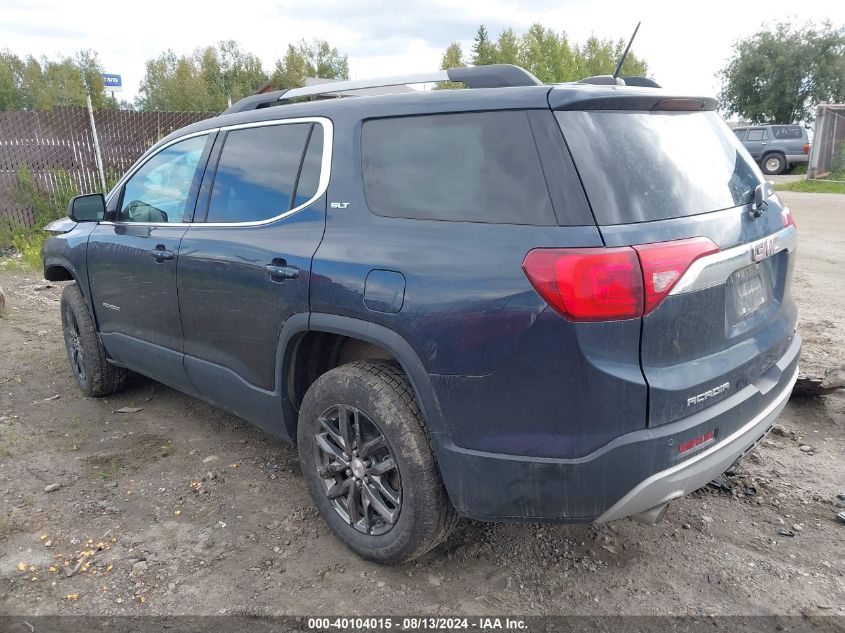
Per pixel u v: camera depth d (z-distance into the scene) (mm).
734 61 40562
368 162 2709
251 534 3006
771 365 2680
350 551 2871
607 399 2082
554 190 2170
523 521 2322
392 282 2416
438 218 2432
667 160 2377
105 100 56438
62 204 10914
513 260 2168
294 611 2514
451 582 2666
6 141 10508
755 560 2766
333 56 76312
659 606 2508
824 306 6562
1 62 66688
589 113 2283
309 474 2936
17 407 4504
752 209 2605
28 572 2740
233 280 3098
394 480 2627
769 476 3422
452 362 2275
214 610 2521
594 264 2037
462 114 2455
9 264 9453
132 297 3883
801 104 39469
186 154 3639
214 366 3385
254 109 3441
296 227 2873
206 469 3621
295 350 2922
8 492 3367
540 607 2514
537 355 2123
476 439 2289
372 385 2564
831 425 3955
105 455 3785
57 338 6094
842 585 2602
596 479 2139
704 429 2246
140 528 3061
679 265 2137
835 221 12570
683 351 2221
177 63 56156
